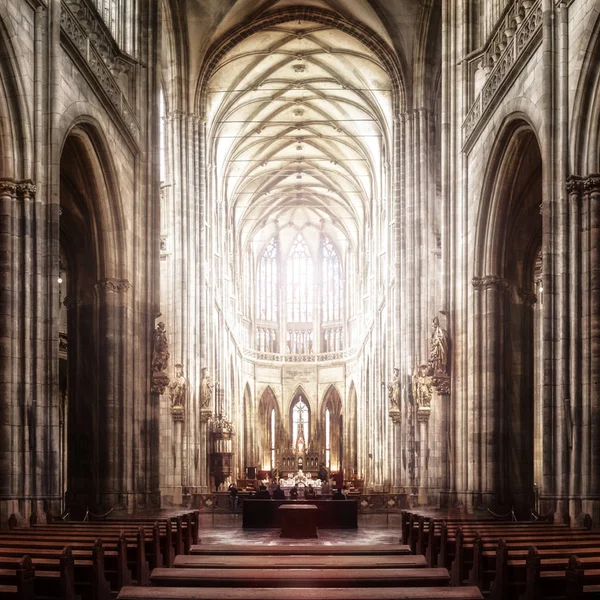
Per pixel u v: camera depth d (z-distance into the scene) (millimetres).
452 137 28656
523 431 26453
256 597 7660
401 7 42281
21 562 9289
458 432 27141
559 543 12461
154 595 7762
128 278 27000
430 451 37094
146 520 18781
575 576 9266
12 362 18438
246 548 13477
